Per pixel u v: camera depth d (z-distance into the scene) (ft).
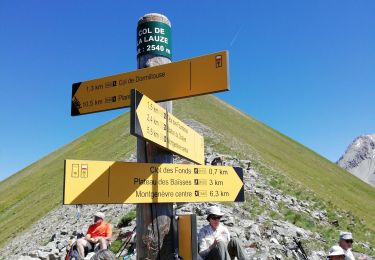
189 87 3.12
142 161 3.11
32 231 19.52
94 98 3.42
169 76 3.19
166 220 3.03
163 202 3.04
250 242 8.07
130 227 8.98
